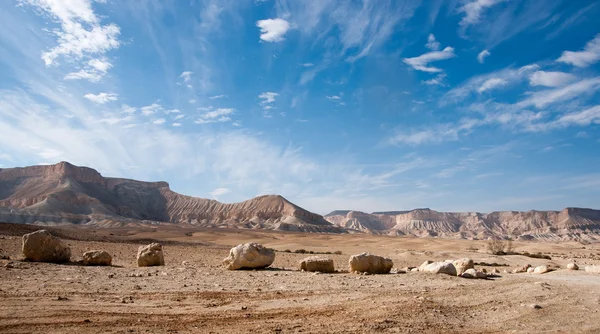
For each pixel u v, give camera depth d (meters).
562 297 15.72
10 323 9.81
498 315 12.65
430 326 11.00
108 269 22.02
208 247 63.34
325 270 23.98
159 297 14.23
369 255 23.20
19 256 26.36
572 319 12.36
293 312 12.33
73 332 9.41
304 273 22.17
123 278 18.52
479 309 13.37
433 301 14.26
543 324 11.70
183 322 10.82
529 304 14.20
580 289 17.88
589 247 130.12
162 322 10.73
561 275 25.42
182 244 65.62
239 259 23.81
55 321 10.25
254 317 11.59
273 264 30.95
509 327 11.30
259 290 16.19
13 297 12.79
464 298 15.11
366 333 10.09
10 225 51.47
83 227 186.75
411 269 27.95
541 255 64.94
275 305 13.36
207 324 10.70
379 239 135.38
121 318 10.94
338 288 16.92
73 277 18.08
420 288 17.27
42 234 23.98
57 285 15.60
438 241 125.94
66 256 24.64
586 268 27.62
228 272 22.27
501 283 19.09
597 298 15.76
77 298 13.33
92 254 24.44
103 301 13.09
